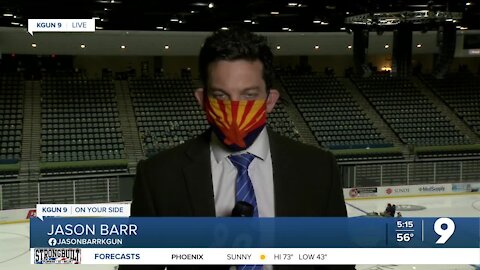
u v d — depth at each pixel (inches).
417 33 1181.1
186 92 1269.7
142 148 1065.5
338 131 1183.6
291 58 1508.4
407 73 774.5
